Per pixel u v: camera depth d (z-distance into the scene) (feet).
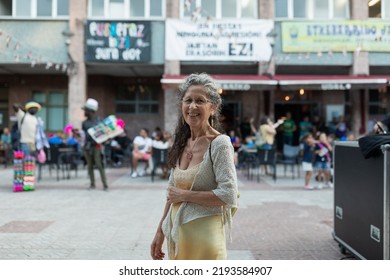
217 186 8.62
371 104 67.46
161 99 68.74
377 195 14.02
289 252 17.95
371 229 14.52
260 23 54.44
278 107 68.28
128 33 54.29
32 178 34.76
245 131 62.59
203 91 8.82
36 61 54.08
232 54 54.29
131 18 54.85
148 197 31.58
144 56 54.49
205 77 9.01
